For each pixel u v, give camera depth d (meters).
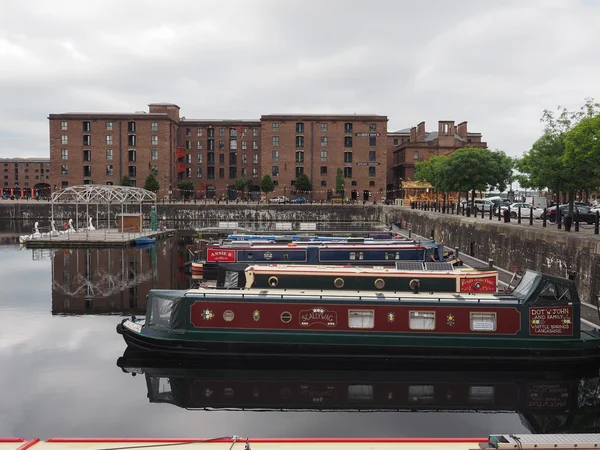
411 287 18.94
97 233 58.50
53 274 36.47
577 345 16.05
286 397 14.78
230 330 16.91
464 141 102.69
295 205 88.25
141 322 19.62
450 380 15.79
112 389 15.22
